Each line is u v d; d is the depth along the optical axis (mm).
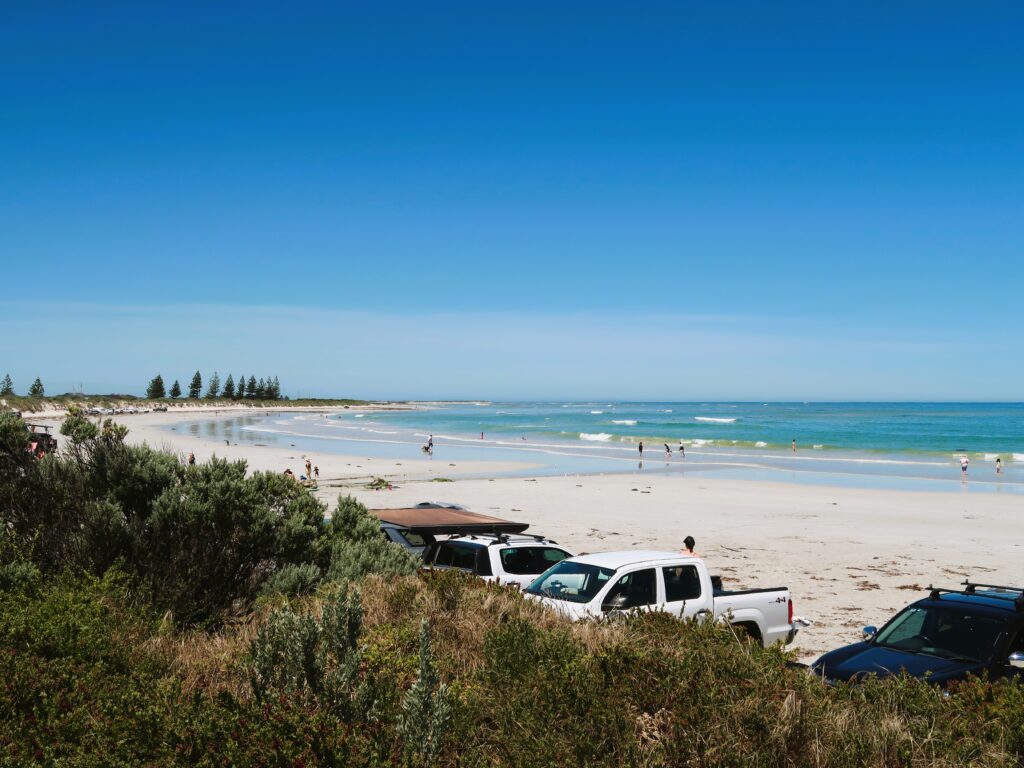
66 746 4250
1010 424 125000
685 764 4703
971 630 9039
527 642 6301
